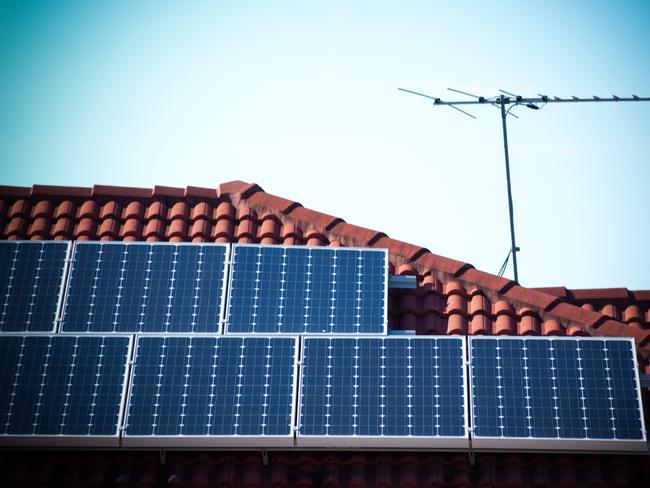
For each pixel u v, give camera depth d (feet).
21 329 117.19
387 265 122.52
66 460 110.93
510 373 112.37
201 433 109.29
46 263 122.31
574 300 133.39
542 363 112.88
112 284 120.78
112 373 113.09
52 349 114.83
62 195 142.31
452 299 126.41
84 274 121.60
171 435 109.19
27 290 120.26
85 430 109.50
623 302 133.49
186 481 109.91
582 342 113.91
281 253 123.03
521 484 108.88
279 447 109.19
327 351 114.32
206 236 136.36
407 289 126.62
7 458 110.83
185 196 142.41
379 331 116.37
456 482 109.19
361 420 109.81
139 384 112.27
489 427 109.09
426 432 108.99
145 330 117.08
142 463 111.04
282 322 117.39
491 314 124.88
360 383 112.06
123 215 140.46
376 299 119.24
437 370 112.78
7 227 138.51
